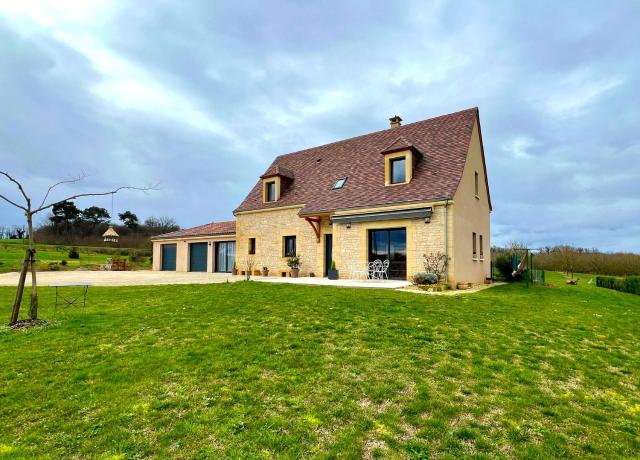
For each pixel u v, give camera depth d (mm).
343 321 9047
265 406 4789
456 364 6355
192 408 4750
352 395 5121
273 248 24969
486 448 3941
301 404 4840
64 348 7246
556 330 9047
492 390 5391
